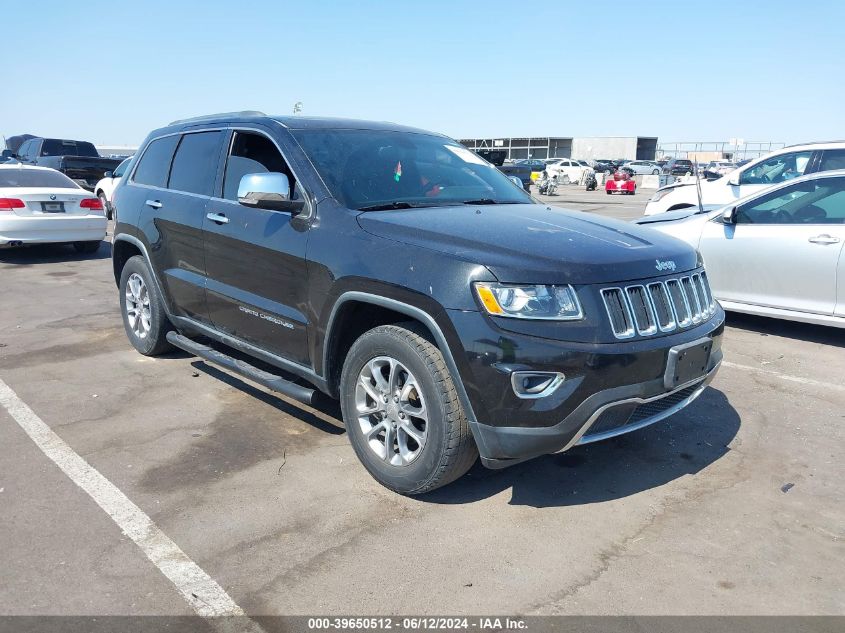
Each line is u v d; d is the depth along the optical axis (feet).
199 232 15.42
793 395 16.90
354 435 12.16
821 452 13.67
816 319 21.30
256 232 13.65
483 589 9.31
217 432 14.28
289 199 13.17
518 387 9.97
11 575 9.43
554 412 9.99
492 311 10.00
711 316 12.42
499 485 12.18
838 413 15.74
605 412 10.33
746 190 31.63
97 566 9.68
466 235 10.97
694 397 12.21
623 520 11.10
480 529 10.77
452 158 15.65
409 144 15.26
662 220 25.43
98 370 18.19
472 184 14.89
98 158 65.41
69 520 10.84
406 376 11.36
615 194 107.24
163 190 17.34
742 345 21.39
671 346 10.89
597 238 11.61
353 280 11.52
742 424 15.02
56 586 9.22
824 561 10.05
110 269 34.81
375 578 9.51
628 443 13.97
